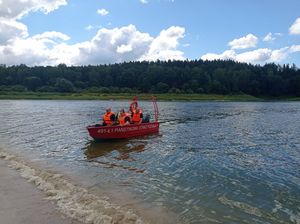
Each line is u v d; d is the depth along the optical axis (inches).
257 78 5049.2
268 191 411.8
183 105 2787.9
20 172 466.3
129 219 315.0
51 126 1073.5
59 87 4810.5
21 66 5689.0
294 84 4918.8
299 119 1448.1
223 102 3668.8
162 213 336.2
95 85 5265.8
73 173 477.4
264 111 2031.3
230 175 482.0
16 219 311.0
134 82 5201.8
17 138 799.7
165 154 624.7
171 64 6309.1
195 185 429.7
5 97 4025.6
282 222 323.6
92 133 733.9
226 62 6368.1
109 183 430.9
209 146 722.8
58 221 307.0
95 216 317.4
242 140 817.5
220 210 348.8
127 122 836.0
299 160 593.0
